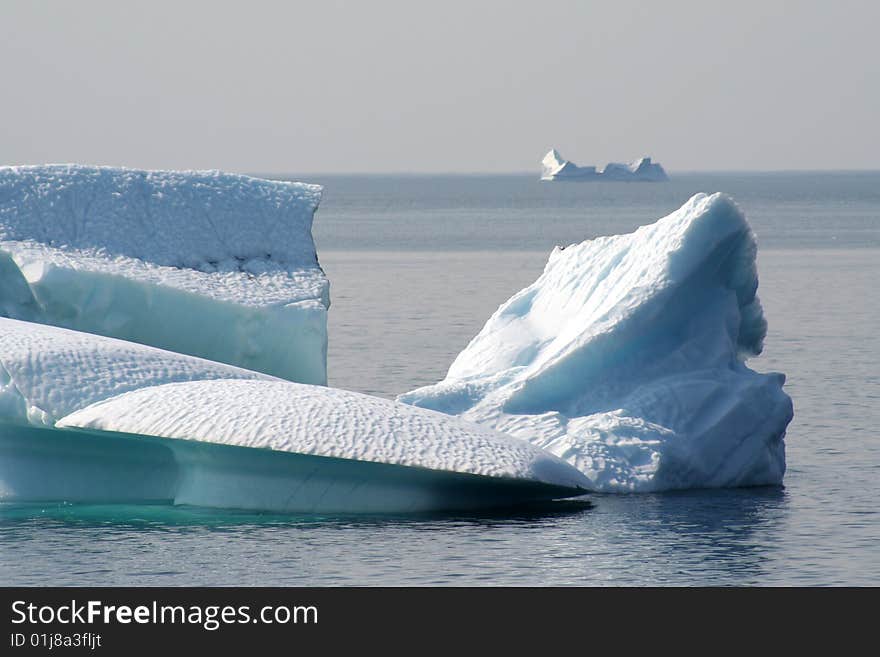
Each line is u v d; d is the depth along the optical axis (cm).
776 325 9581
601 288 5006
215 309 5225
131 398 3984
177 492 4091
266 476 3947
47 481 4134
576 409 4581
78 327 5150
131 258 5350
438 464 3756
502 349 5112
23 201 5391
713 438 4412
